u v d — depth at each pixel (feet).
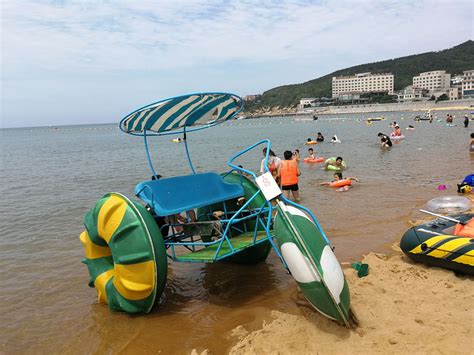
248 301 17.72
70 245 27.84
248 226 21.85
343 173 51.75
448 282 16.93
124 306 16.99
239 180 22.25
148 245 16.06
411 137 103.35
